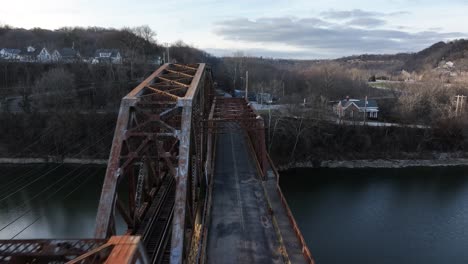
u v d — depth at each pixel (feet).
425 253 85.46
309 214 109.40
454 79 344.90
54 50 297.53
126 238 18.37
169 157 39.37
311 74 341.82
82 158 163.22
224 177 76.74
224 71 347.36
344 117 215.10
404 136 183.32
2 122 169.48
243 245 47.91
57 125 166.09
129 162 37.93
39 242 18.53
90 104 199.72
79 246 18.38
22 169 151.02
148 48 349.82
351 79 331.57
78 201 111.04
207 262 43.80
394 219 105.81
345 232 96.48
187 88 55.62
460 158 177.99
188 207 39.88
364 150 176.76
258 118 77.15
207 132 76.18
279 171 158.61
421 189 136.15
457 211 112.98
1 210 103.71
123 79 223.92
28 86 198.80
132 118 43.16
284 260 44.45
